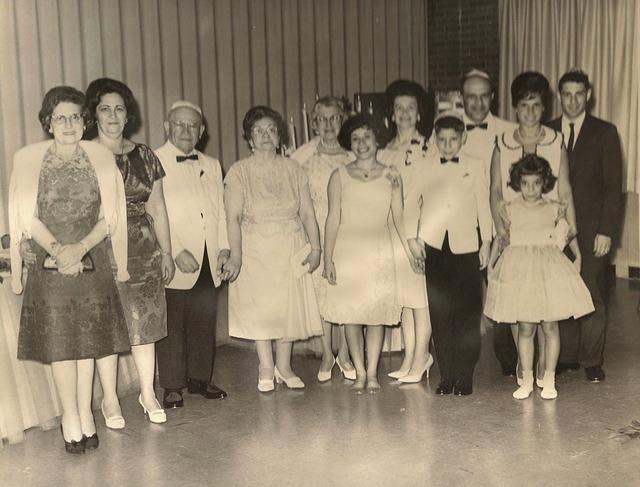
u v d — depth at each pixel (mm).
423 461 3672
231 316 4629
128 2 5164
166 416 4332
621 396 4438
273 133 4484
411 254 4461
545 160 4336
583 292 4355
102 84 3986
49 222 3662
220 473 3625
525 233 4375
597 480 3426
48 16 4711
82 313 3699
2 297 3971
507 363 4793
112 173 3785
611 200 4527
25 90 4602
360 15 6355
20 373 4070
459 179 4270
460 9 6840
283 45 6027
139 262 4117
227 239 4508
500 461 3645
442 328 4465
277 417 4277
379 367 5035
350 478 3529
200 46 5605
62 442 4016
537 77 4379
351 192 4418
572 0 6562
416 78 6836
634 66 6250
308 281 4609
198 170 4398
